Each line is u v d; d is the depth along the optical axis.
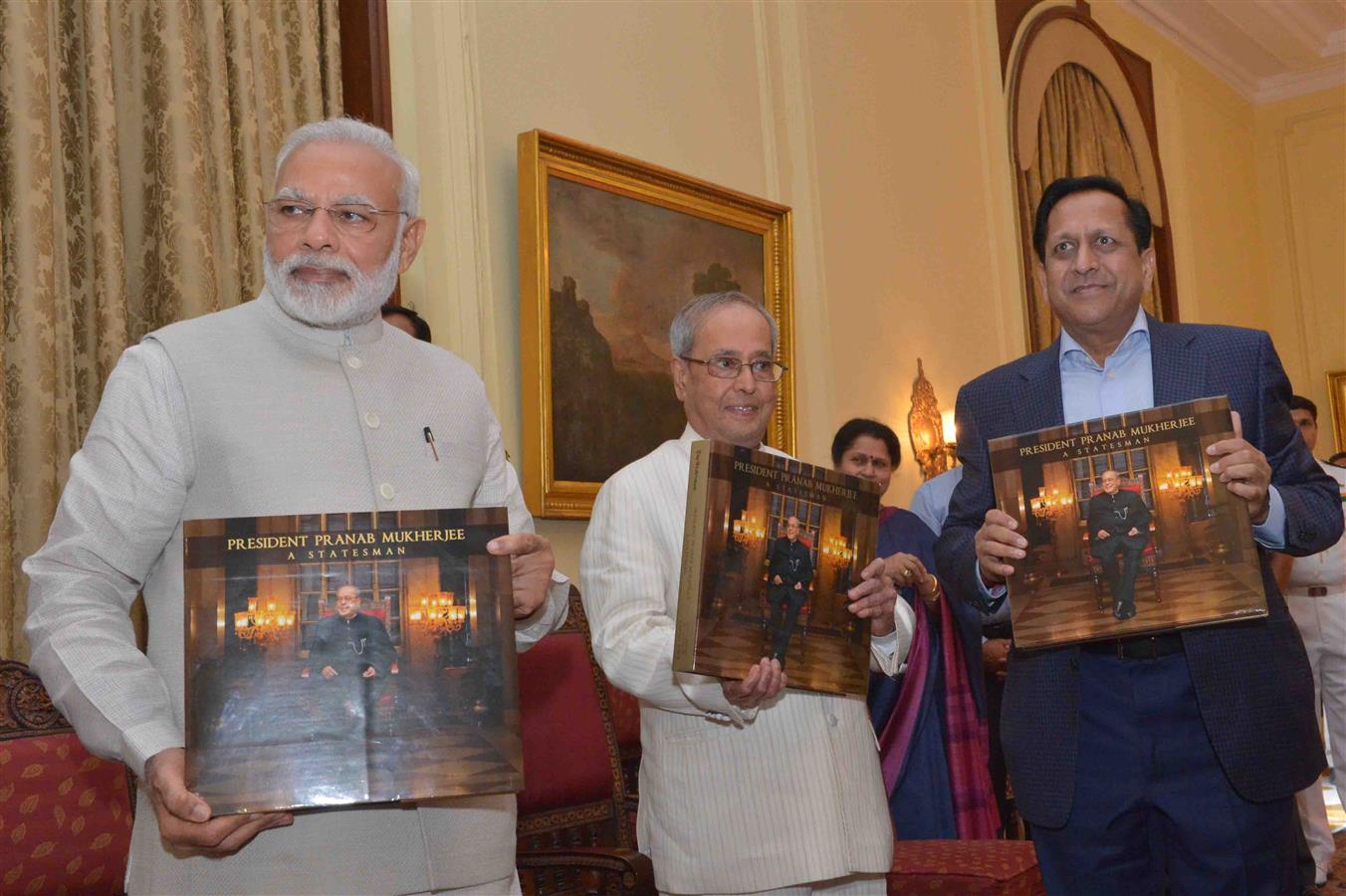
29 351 3.75
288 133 4.64
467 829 1.97
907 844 3.95
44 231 3.80
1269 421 2.70
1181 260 11.95
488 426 2.25
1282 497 2.61
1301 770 2.60
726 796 2.61
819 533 2.52
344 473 1.97
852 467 5.72
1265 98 14.05
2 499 3.62
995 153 9.40
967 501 2.97
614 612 2.67
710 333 2.86
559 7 5.79
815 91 7.57
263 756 1.72
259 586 1.77
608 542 2.76
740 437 2.85
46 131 3.85
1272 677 2.60
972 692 4.33
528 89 5.59
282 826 1.85
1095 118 10.75
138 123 4.26
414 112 5.09
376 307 2.08
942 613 4.33
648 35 6.32
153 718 1.77
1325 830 6.02
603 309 5.66
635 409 5.78
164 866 1.86
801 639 2.47
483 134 5.32
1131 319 2.84
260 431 1.94
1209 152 12.92
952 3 9.19
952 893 3.58
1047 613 2.51
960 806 4.23
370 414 2.02
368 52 4.86
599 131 5.94
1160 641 2.62
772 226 6.77
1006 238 9.39
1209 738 2.57
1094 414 2.84
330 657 1.77
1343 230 13.53
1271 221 13.94
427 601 1.82
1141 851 2.67
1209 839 2.57
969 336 8.85
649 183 5.96
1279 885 2.59
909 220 8.34
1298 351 13.68
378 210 2.06
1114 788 2.63
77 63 4.10
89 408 4.02
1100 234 2.77
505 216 5.42
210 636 1.75
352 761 1.74
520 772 1.79
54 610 1.81
